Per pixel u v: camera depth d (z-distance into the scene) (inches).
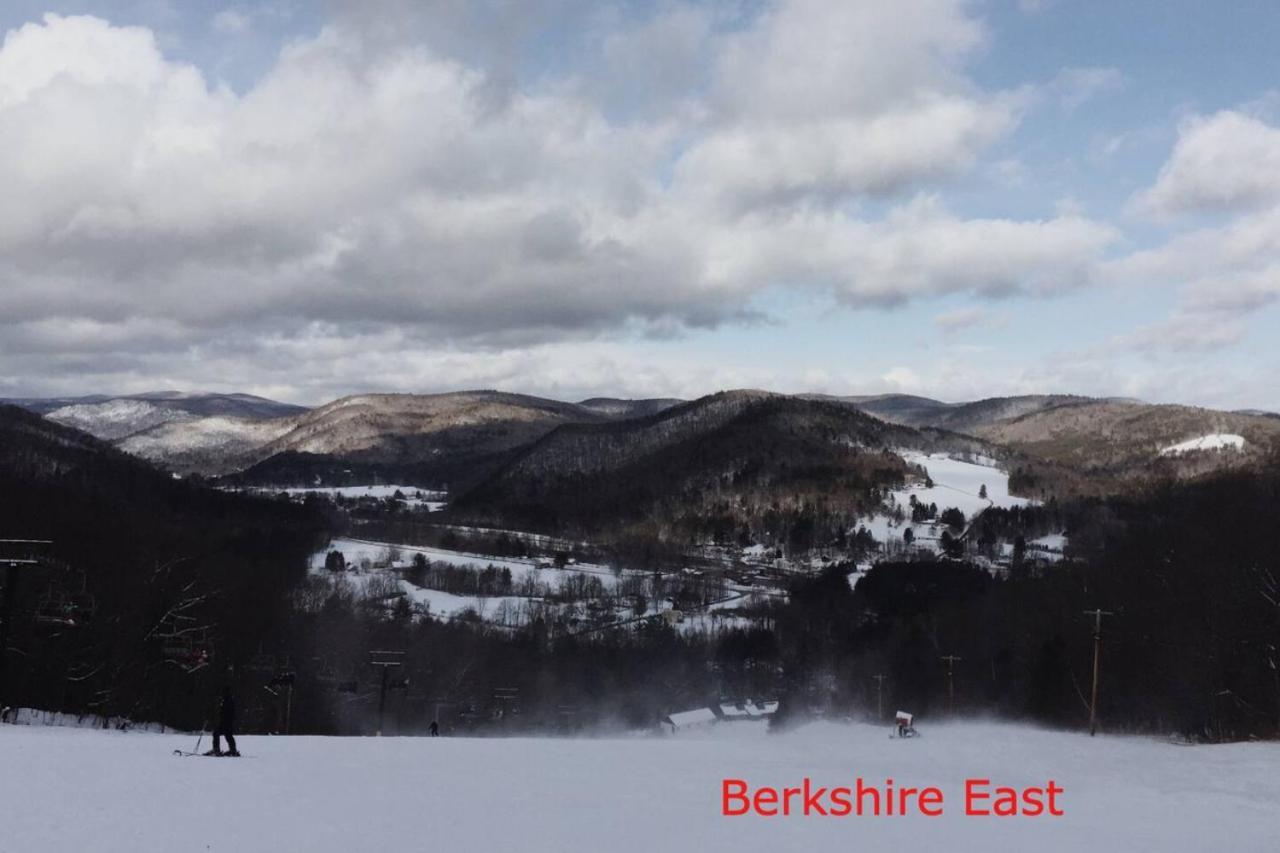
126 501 5812.0
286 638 3993.6
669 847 704.4
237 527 6835.6
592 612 6102.4
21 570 2549.2
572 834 733.9
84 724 2428.6
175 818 711.1
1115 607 3543.3
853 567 7003.0
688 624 5787.4
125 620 2827.3
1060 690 3388.3
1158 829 869.8
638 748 1608.0
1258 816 959.0
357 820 744.3
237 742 1502.2
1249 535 3553.2
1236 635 2802.7
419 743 1551.4
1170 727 2979.8
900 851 731.4
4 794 765.3
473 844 680.4
